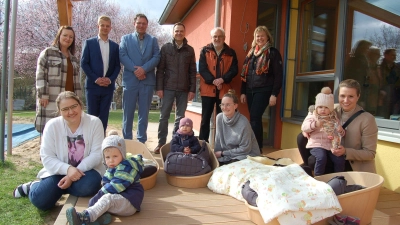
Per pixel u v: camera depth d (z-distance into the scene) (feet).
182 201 8.99
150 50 14.01
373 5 11.68
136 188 7.87
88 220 6.87
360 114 9.73
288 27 16.24
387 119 11.12
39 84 12.82
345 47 13.00
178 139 11.15
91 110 13.73
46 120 12.98
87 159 8.88
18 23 52.47
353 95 9.61
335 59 13.47
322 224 7.23
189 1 24.62
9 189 11.20
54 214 9.29
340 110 10.20
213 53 13.88
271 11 16.38
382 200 9.62
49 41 53.88
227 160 11.05
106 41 13.87
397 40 10.75
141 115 14.24
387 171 10.87
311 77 14.99
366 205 7.55
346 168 10.16
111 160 7.77
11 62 15.79
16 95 60.34
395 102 10.85
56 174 8.89
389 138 10.49
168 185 10.43
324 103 9.67
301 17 15.99
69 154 9.07
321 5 14.60
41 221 8.82
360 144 9.79
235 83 15.53
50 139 8.97
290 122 15.70
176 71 14.20
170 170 10.28
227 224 7.57
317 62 14.93
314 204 6.87
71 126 9.08
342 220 7.07
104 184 7.84
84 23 55.88
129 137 14.25
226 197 9.42
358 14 12.39
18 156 16.28
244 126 11.13
